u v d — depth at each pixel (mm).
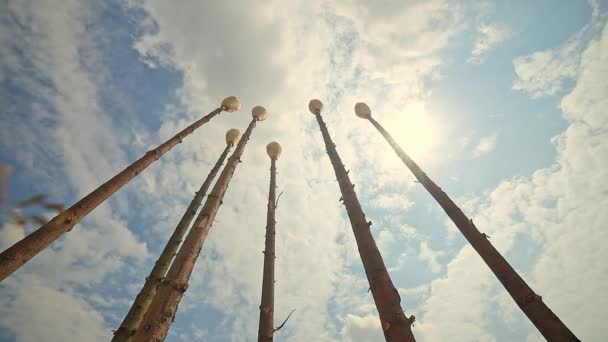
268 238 8984
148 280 6621
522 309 5305
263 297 7305
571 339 4559
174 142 8766
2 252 4336
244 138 11430
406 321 4371
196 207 8773
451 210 7395
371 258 5398
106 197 6207
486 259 6219
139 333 4723
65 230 5219
